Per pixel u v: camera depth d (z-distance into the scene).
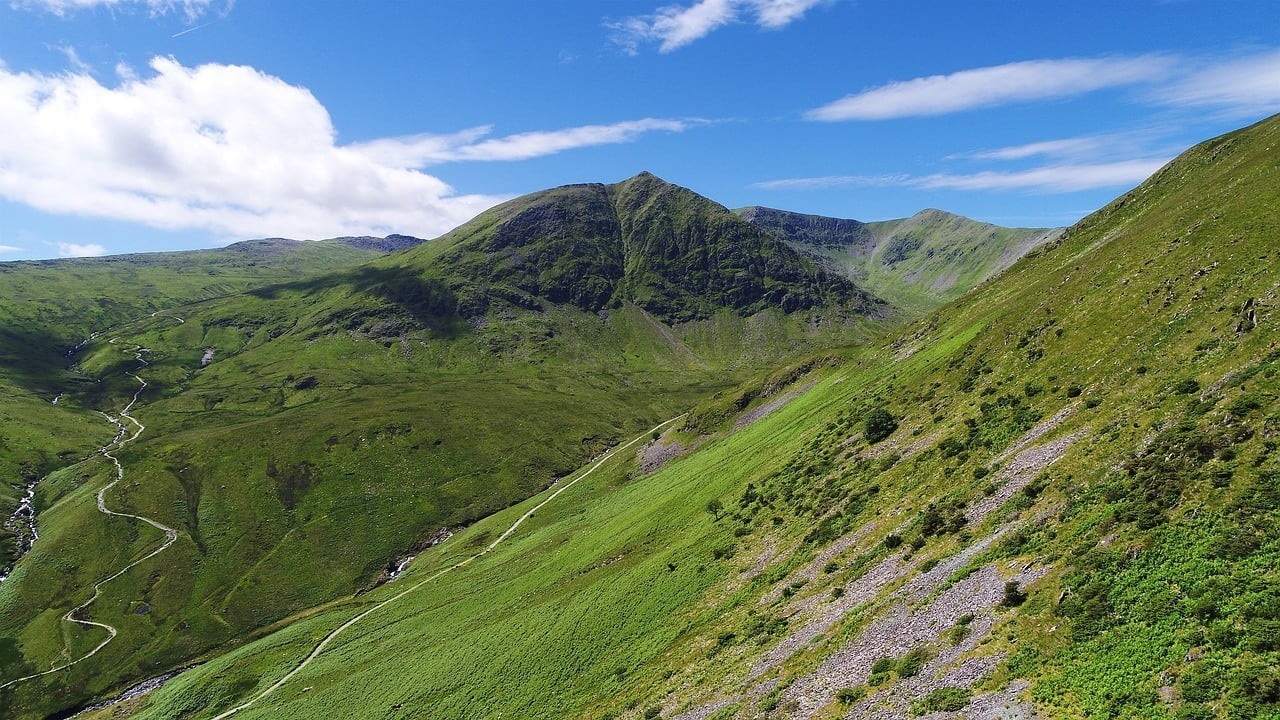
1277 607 25.33
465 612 103.94
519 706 64.75
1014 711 27.72
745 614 59.06
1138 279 69.75
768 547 71.81
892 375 110.62
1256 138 100.25
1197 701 23.78
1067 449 48.94
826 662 41.47
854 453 83.75
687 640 61.09
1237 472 33.81
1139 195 122.00
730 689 45.66
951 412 74.75
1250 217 62.53
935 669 33.56
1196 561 30.23
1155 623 28.31
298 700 92.44
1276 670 22.91
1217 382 43.66
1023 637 32.16
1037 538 40.06
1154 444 40.78
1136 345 58.16
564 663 69.50
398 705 77.12
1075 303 77.50
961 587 40.09
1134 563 32.53
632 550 96.56
